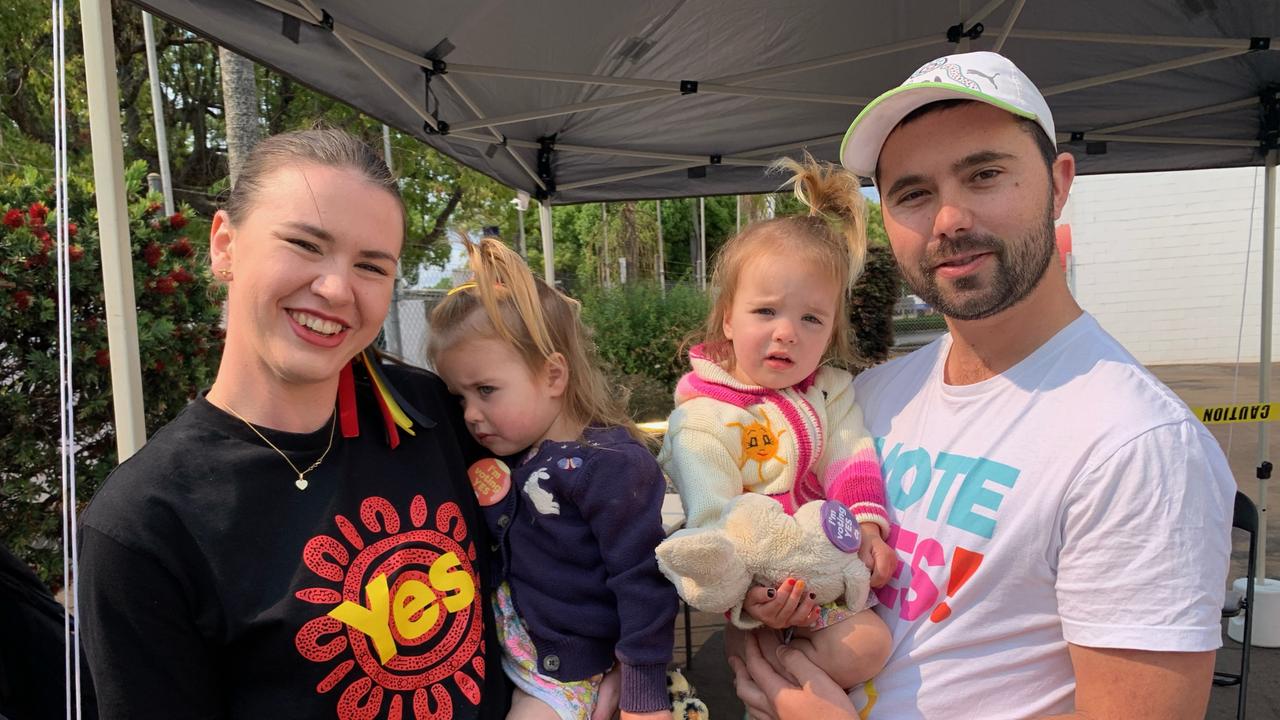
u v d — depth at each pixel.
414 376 1.48
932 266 1.30
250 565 1.09
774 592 1.34
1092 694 1.11
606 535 1.42
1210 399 8.73
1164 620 1.05
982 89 1.20
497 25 3.17
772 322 1.55
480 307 1.49
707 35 3.53
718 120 4.59
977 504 1.27
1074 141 4.69
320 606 1.10
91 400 4.12
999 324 1.33
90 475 4.11
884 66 3.91
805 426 1.55
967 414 1.37
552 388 1.53
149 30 10.20
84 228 4.19
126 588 1.02
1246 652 2.58
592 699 1.44
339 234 1.11
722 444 1.52
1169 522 1.06
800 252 1.55
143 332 4.25
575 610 1.43
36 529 4.03
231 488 1.10
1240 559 4.71
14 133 12.86
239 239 1.12
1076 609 1.13
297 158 1.13
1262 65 3.81
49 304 3.92
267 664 1.08
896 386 1.63
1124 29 3.49
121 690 1.02
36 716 1.68
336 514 1.17
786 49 3.72
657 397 9.97
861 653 1.32
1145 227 10.74
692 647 3.84
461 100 3.87
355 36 2.89
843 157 1.43
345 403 1.26
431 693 1.20
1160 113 4.41
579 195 5.85
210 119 15.78
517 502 1.48
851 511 1.45
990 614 1.24
